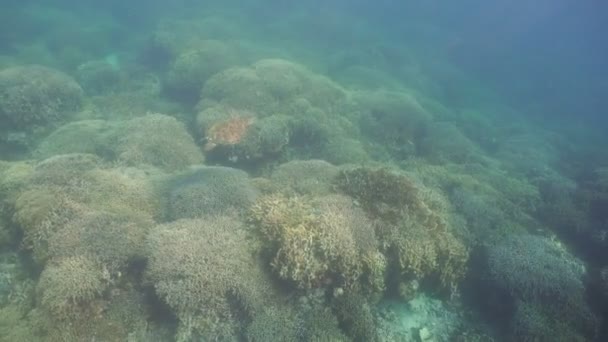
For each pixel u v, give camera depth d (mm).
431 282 6906
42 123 12289
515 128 21391
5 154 10867
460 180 11141
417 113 16062
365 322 5809
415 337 6266
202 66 16250
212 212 6773
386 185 6941
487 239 8359
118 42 22484
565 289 7062
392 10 43781
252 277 5531
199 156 10320
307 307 5668
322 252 5594
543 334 6410
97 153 10117
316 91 15305
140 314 5422
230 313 5289
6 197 7273
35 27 22172
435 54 33906
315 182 7805
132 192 7297
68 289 5191
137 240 5996
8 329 5047
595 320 6961
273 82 14406
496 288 7105
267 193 7812
